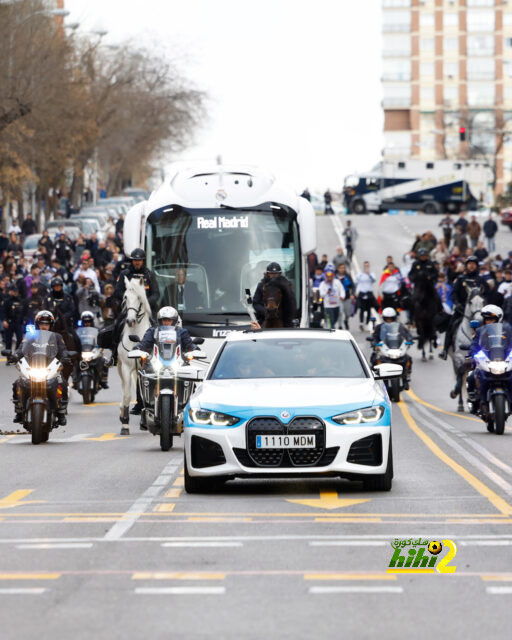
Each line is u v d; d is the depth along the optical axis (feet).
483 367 164.76
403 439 157.38
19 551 79.66
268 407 103.19
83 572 72.74
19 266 336.29
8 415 195.11
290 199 202.08
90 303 234.79
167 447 144.66
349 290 361.71
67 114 495.82
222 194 199.93
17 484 114.52
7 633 58.65
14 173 484.74
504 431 169.37
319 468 102.58
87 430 174.29
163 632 58.54
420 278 302.45
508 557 76.95
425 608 63.41
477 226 586.86
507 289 313.94
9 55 442.09
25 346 156.87
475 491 107.04
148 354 151.02
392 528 87.66
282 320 177.47
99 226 563.48
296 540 82.94
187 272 197.36
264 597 65.98
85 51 616.80
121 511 96.78
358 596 66.23
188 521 91.40
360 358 114.52
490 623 60.34
